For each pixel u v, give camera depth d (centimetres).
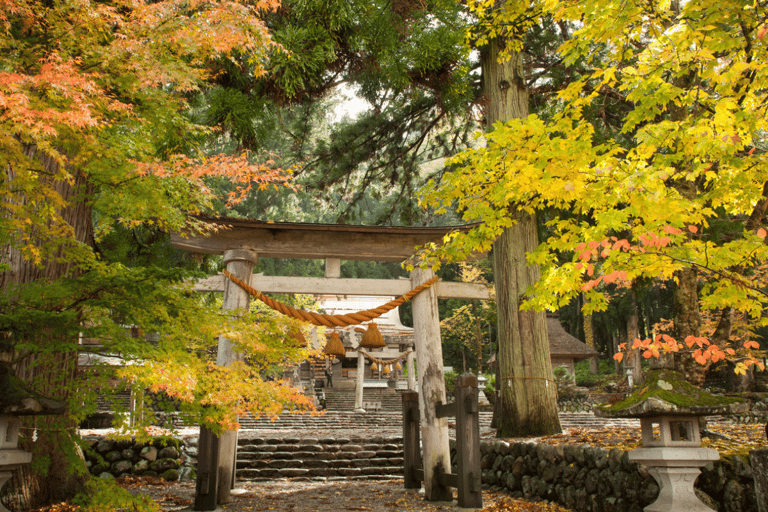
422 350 673
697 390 384
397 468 947
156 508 341
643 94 423
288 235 682
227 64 765
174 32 371
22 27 420
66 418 371
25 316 315
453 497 674
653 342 401
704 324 1532
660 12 432
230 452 634
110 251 828
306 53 776
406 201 1370
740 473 414
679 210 431
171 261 1042
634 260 424
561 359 2520
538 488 638
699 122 388
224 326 412
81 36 379
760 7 411
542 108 1139
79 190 526
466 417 602
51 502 502
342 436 1108
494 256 964
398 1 782
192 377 346
